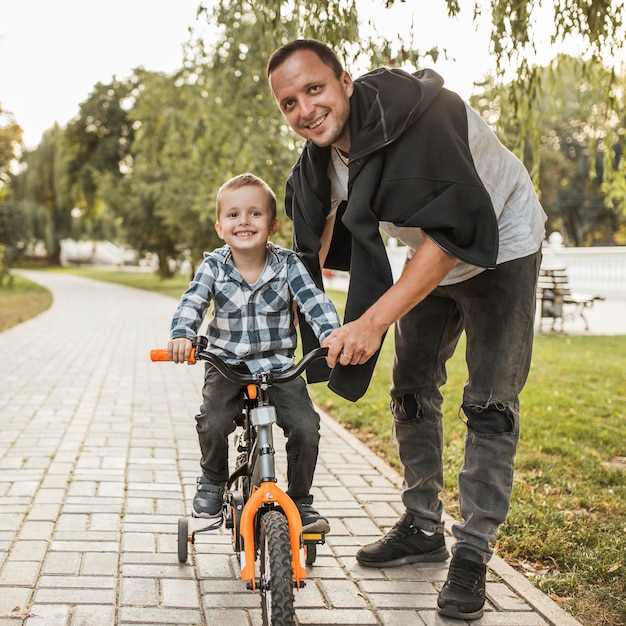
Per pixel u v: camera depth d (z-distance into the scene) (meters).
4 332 14.36
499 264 2.99
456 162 2.59
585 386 8.28
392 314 2.61
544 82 6.18
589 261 20.17
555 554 3.61
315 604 3.10
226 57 8.41
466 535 3.06
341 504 4.41
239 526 2.88
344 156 2.88
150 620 2.92
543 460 5.23
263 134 8.77
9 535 3.75
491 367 3.06
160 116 26.19
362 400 7.58
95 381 8.80
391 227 3.03
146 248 33.97
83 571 3.35
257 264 2.96
